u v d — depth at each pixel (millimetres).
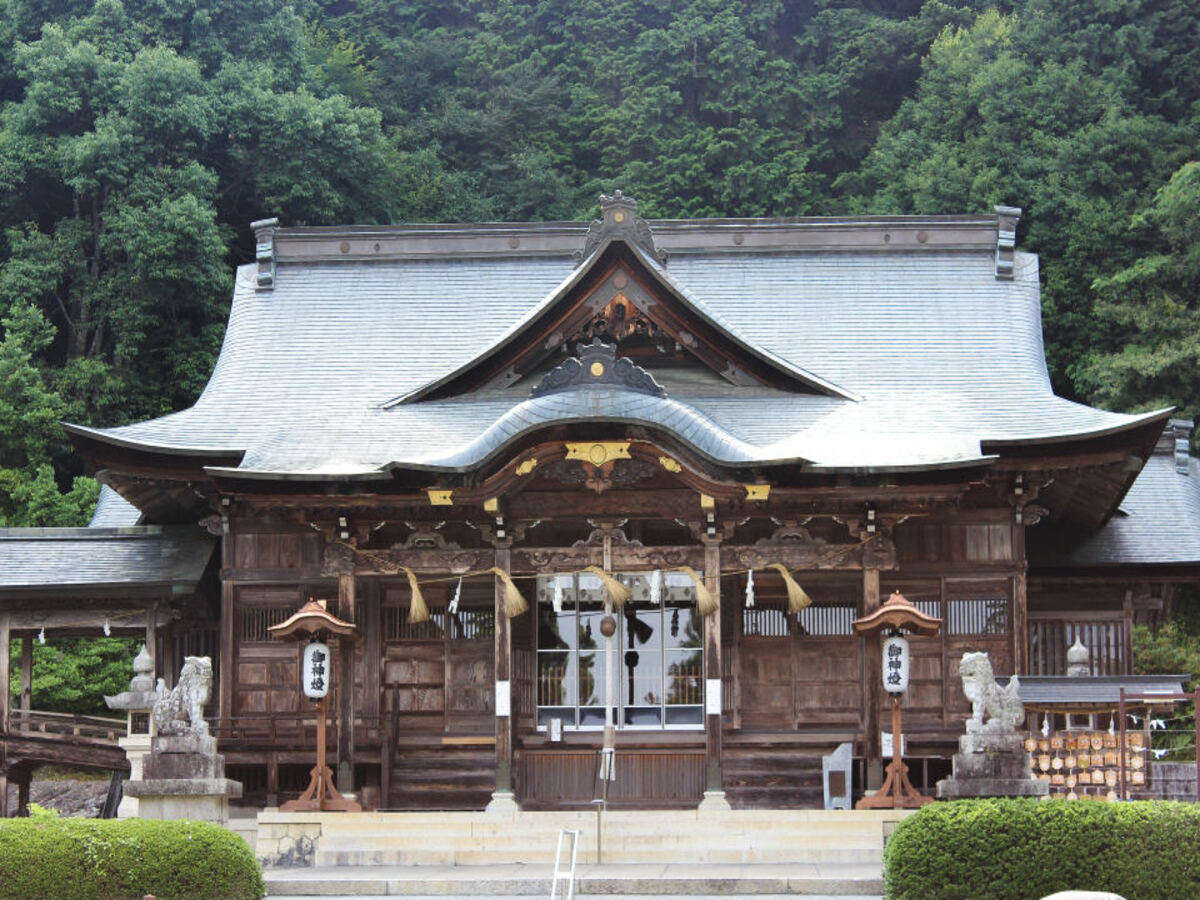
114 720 32719
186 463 27484
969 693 20312
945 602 26703
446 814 23422
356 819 23031
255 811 27172
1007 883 16484
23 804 31609
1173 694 22688
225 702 27469
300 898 19531
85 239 50469
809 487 25188
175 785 21156
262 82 54781
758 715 26656
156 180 50750
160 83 51344
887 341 30516
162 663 30672
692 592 26781
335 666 27266
